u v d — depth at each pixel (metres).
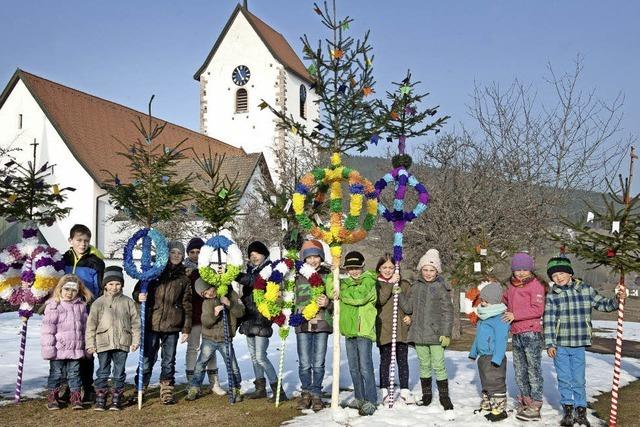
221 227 8.71
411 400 7.93
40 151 32.09
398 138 8.05
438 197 15.45
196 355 8.38
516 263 7.33
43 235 30.70
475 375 9.85
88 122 33.84
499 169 16.38
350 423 6.88
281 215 8.54
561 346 7.01
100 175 31.27
